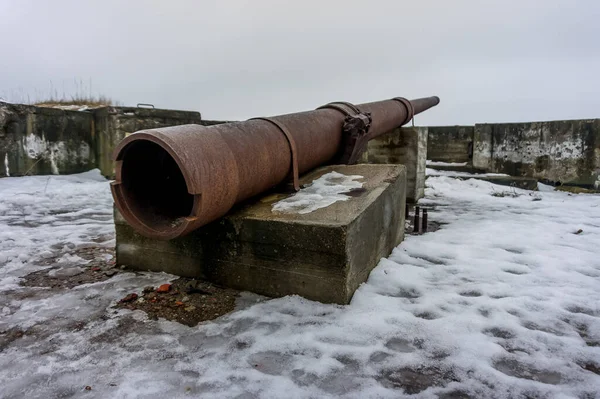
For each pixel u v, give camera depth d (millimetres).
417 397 1915
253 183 3229
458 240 4664
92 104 12461
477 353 2285
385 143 7355
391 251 4086
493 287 3252
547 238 4758
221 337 2443
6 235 4844
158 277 3402
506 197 7934
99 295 3068
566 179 9242
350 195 3557
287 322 2605
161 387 1968
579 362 2250
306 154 4145
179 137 2578
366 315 2670
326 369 2117
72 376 2064
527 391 1971
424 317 2736
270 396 1903
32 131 8945
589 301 3027
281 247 2928
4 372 2100
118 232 3641
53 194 7734
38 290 3189
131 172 2850
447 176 9867
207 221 2785
